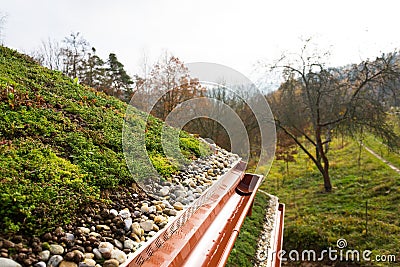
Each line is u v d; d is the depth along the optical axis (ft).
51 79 16.98
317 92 43.50
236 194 13.83
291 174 52.26
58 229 6.32
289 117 44.14
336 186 43.78
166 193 9.46
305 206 38.34
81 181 8.13
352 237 27.63
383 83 40.22
